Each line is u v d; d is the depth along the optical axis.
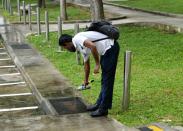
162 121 10.25
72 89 13.43
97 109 11.09
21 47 21.39
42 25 30.14
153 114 10.72
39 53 19.72
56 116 10.90
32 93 13.74
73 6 45.03
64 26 28.81
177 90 12.72
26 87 14.47
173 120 10.28
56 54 19.22
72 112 11.19
